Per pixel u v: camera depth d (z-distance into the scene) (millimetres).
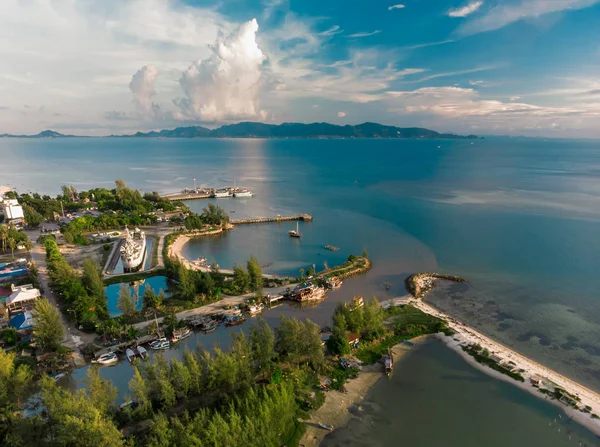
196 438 57188
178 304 122688
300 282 141125
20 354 91312
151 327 105438
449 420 74562
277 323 114125
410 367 90625
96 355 93688
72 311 110750
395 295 134375
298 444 68438
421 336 103688
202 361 76750
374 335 101938
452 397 80750
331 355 93625
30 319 102875
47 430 62125
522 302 125812
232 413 62625
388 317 112938
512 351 97938
